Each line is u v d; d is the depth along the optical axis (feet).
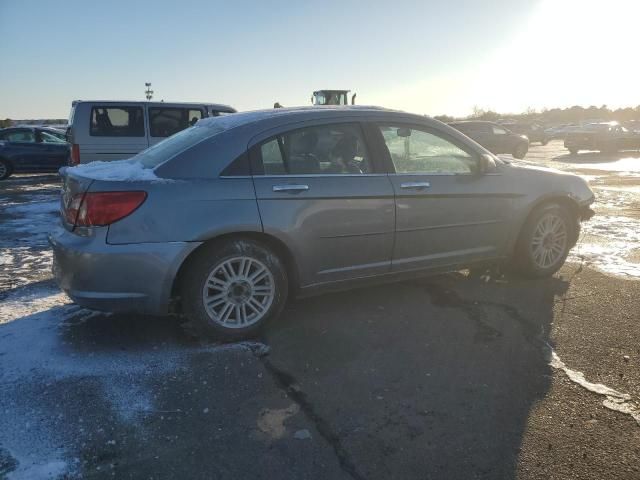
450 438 8.74
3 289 15.72
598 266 17.84
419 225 13.93
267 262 12.28
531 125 119.03
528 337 12.41
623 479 7.79
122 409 9.48
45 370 10.81
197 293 11.69
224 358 11.42
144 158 13.32
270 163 12.34
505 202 15.30
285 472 7.95
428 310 14.10
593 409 9.53
